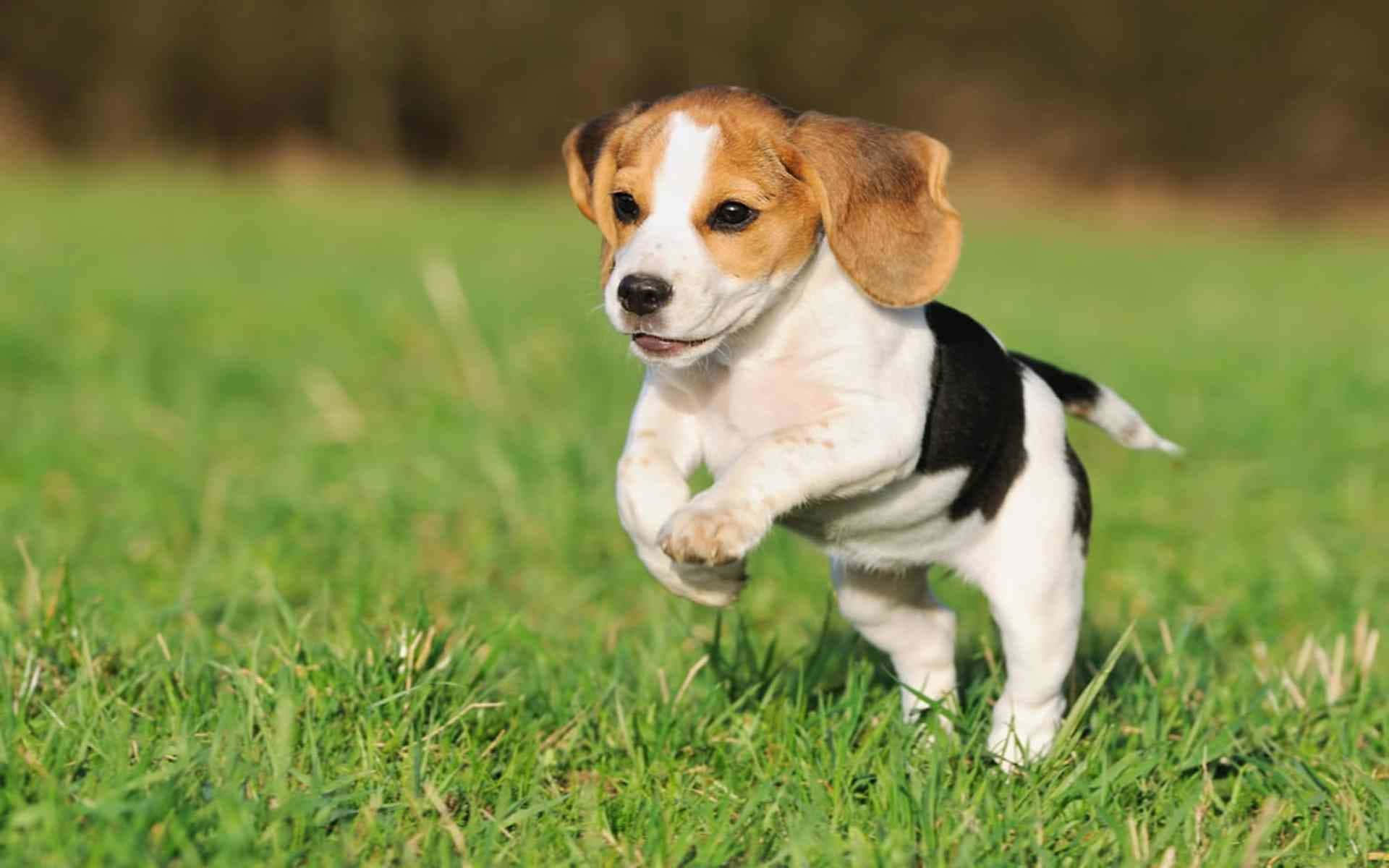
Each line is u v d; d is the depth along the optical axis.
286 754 3.98
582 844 3.99
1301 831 4.39
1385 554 7.89
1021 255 26.84
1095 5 39.09
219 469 8.93
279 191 31.42
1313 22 38.00
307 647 4.93
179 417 10.27
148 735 4.25
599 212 4.72
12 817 3.60
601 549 7.58
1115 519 8.45
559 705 4.96
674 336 4.29
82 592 6.09
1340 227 36.72
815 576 7.18
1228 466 9.80
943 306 4.90
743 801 4.27
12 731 4.16
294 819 3.79
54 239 19.98
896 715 4.77
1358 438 10.51
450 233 24.58
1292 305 20.14
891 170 4.47
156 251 19.52
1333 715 5.15
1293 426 10.92
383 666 4.68
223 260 18.91
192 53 37.16
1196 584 7.23
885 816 4.14
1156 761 4.53
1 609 5.07
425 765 4.23
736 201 4.38
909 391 4.49
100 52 36.88
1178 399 12.08
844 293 4.52
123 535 7.38
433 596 6.56
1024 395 4.89
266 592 6.30
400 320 13.77
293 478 8.59
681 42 38.62
